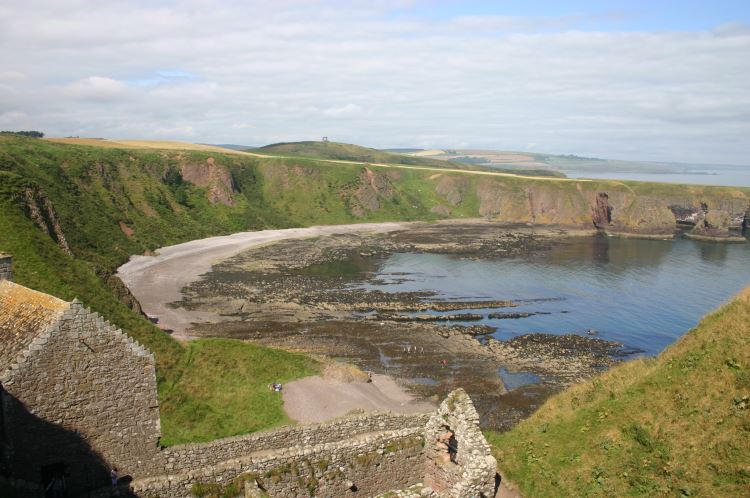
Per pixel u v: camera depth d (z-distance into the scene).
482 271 111.62
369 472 22.47
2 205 48.75
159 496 19.14
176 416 30.42
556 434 23.30
